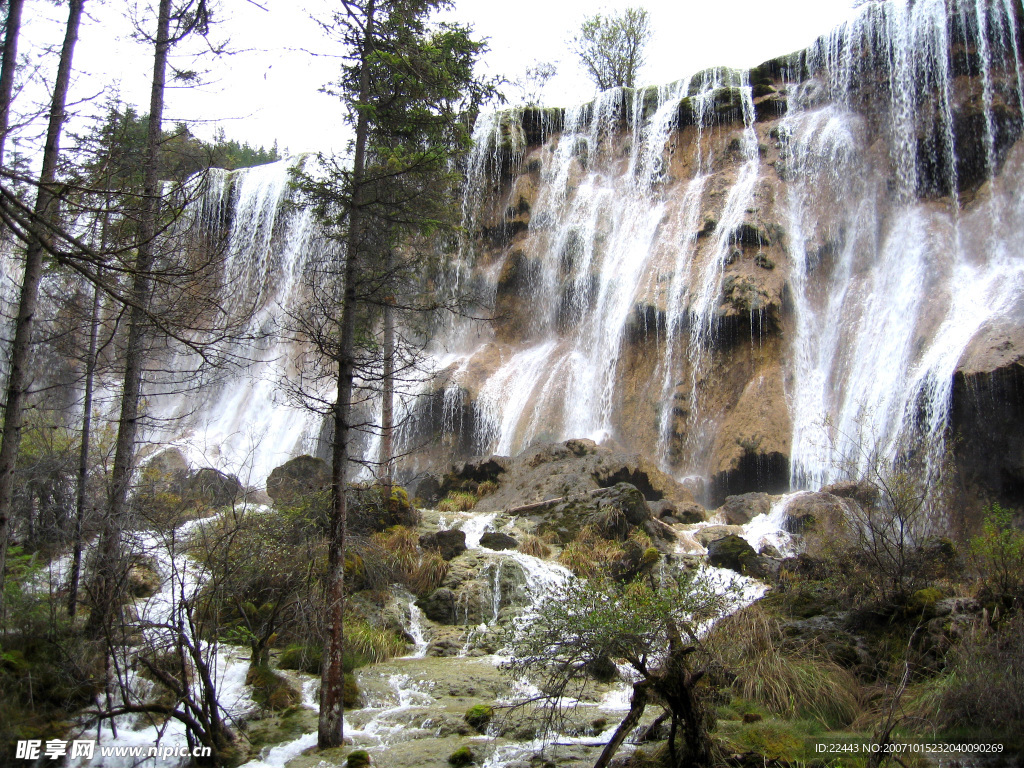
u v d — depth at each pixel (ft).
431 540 52.01
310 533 43.68
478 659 41.60
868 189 88.22
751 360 81.56
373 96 38.99
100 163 30.68
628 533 56.34
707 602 26.61
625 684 34.58
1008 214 78.89
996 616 30.78
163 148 37.91
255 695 33.19
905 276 80.38
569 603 26.07
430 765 27.40
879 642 33.22
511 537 55.01
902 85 88.79
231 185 121.19
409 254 62.03
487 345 103.09
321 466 65.51
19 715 25.44
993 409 61.57
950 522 60.49
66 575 33.24
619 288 96.53
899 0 91.25
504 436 91.20
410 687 36.40
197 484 43.37
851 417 74.18
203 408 101.60
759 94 102.53
